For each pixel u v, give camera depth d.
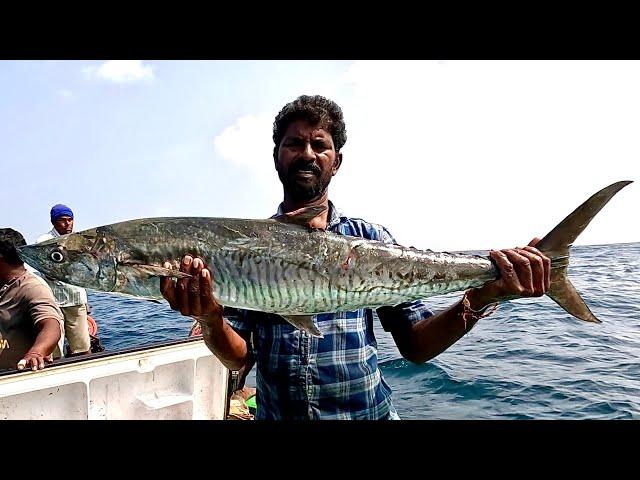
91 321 2.95
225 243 1.15
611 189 1.24
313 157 1.18
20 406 1.52
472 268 1.22
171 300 1.06
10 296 1.77
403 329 1.21
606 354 3.17
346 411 1.06
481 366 3.03
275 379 1.09
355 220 1.33
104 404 1.71
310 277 1.15
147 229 1.18
